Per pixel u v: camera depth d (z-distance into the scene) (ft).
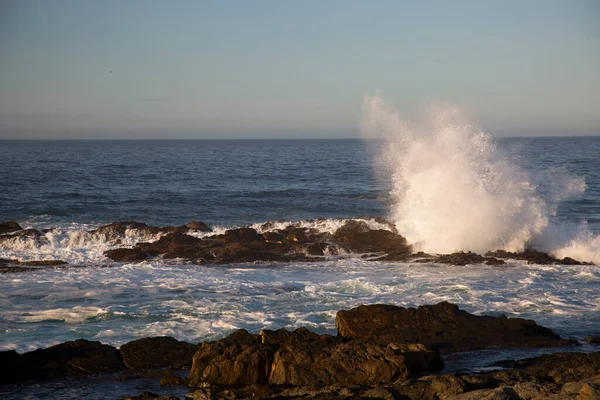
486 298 65.82
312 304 62.44
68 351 46.55
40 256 86.94
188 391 41.16
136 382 42.83
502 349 49.21
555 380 40.52
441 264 83.71
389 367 40.50
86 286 69.72
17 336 52.37
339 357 41.55
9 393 40.83
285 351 42.47
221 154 454.40
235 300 63.67
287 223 104.83
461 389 37.32
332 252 90.38
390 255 88.33
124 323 55.93
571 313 60.70
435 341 49.85
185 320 56.65
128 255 86.02
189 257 86.02
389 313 52.90
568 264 84.02
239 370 41.83
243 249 88.69
